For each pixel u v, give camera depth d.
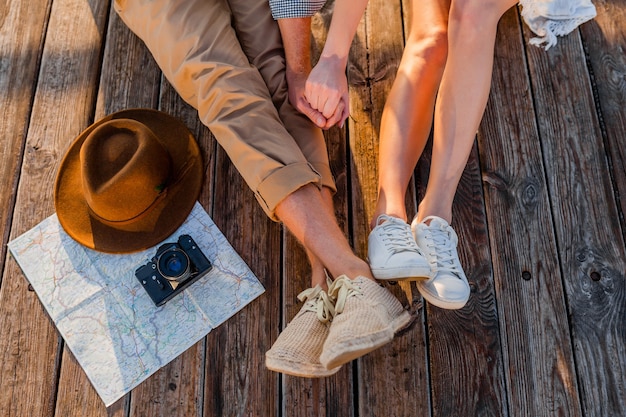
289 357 1.15
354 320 1.07
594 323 1.43
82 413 1.37
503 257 1.50
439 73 1.46
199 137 1.63
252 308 1.46
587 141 1.62
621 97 1.68
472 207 1.55
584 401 1.36
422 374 1.39
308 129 1.44
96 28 1.79
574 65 1.71
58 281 1.48
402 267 1.19
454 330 1.42
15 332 1.44
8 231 1.55
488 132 1.64
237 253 1.51
